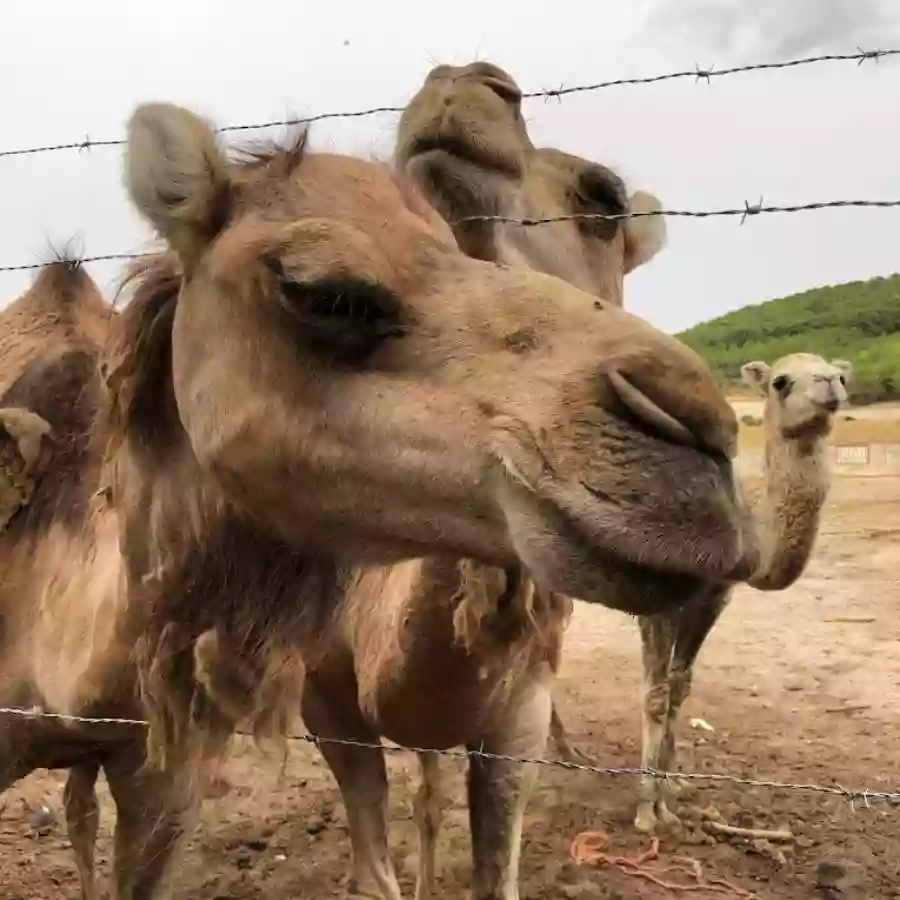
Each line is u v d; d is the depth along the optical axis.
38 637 1.10
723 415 0.72
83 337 1.22
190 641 0.94
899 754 2.34
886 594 4.05
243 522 0.90
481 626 1.12
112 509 1.00
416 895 1.55
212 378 0.84
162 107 0.86
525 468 0.73
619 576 0.71
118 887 1.12
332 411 0.80
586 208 1.38
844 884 1.71
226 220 0.86
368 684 1.25
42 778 2.17
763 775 2.18
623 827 1.92
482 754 1.24
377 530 0.82
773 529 2.02
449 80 1.12
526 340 0.77
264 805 2.00
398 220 0.83
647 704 2.00
